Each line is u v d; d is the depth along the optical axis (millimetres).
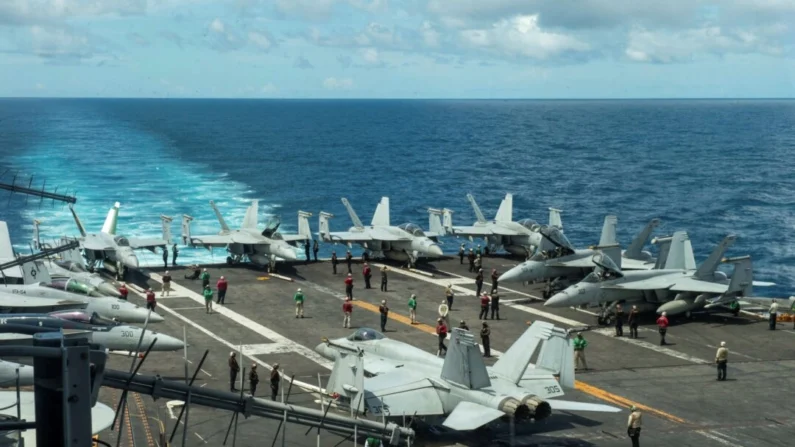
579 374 45312
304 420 23406
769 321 57000
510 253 81250
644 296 58094
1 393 29922
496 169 197750
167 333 51875
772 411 39844
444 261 77688
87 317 42094
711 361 48312
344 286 66688
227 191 147750
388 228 76312
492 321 56906
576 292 55688
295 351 48531
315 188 156875
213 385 42000
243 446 34031
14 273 60656
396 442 26422
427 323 55594
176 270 72250
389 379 35938
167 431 35219
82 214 115750
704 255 99000
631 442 35406
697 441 35750
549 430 36844
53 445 10523
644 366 47062
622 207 136125
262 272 71812
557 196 149375
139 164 188500
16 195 132000
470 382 33969
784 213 129000
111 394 39406
